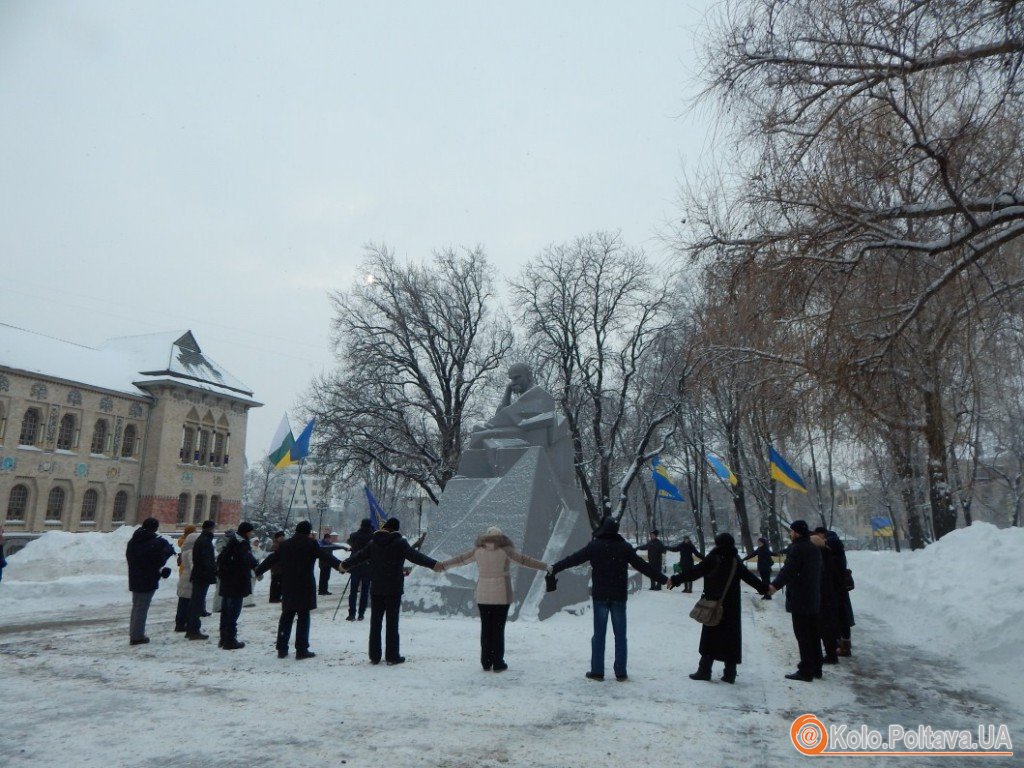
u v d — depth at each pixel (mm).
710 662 7023
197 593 9445
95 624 11062
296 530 8203
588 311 32188
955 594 10328
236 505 57562
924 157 8227
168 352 54406
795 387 13328
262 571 8156
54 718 5410
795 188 9664
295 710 5688
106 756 4523
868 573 16953
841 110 9031
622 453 33500
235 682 6688
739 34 9633
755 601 17172
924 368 12062
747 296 10703
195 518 53719
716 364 13852
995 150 8242
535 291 32875
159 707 5758
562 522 13312
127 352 55125
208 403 55656
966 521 25844
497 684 6648
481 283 34625
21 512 43562
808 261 9539
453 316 33562
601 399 32688
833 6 8734
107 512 48219
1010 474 34625
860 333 10570
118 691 6316
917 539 19938
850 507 63750
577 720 5457
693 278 16828
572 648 8680
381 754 4609
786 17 9273
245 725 5246
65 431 46594
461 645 8820
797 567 7352
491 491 12586
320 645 8867
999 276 10055
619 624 6984
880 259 10125
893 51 8117
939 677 7504
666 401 29672
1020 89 7676
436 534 12812
